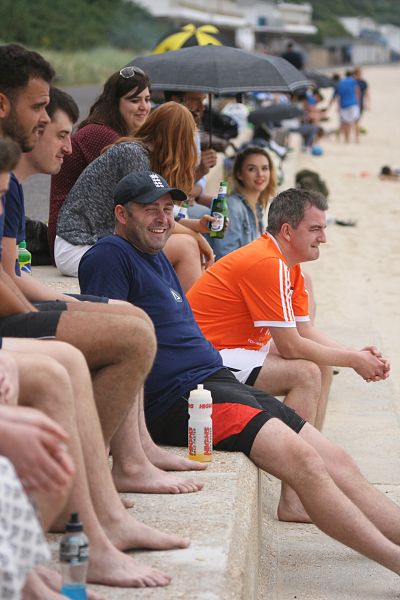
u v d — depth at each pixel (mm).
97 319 11789
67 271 20469
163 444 14844
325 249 41750
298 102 78750
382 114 124875
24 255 18516
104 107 21516
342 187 59844
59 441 8711
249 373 16797
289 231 17078
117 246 14594
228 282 17047
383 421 22359
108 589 10453
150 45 184500
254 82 25156
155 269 14898
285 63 26578
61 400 9953
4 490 7977
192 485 13133
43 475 8516
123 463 13141
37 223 22297
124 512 11336
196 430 14039
